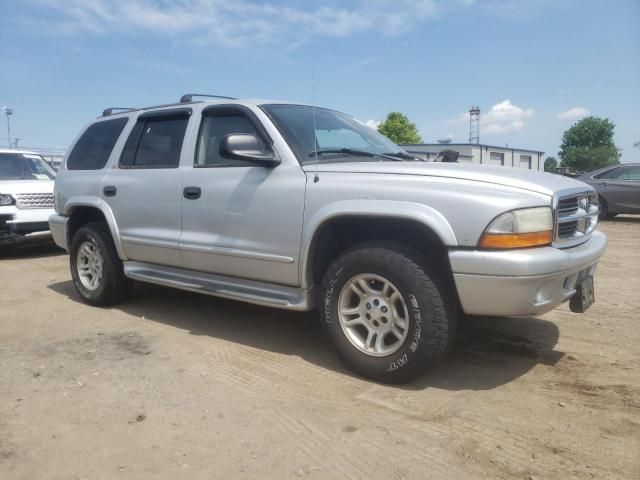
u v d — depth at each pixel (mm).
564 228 3330
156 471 2488
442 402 3148
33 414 3041
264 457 2594
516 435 2770
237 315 4996
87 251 5402
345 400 3191
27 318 4965
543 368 3643
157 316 4988
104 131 5477
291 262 3719
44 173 9555
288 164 3785
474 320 4621
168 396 3262
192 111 4555
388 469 2482
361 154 4047
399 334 3307
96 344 4211
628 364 3695
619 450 2617
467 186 3152
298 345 4164
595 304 5195
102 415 3025
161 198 4559
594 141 70438
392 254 3244
